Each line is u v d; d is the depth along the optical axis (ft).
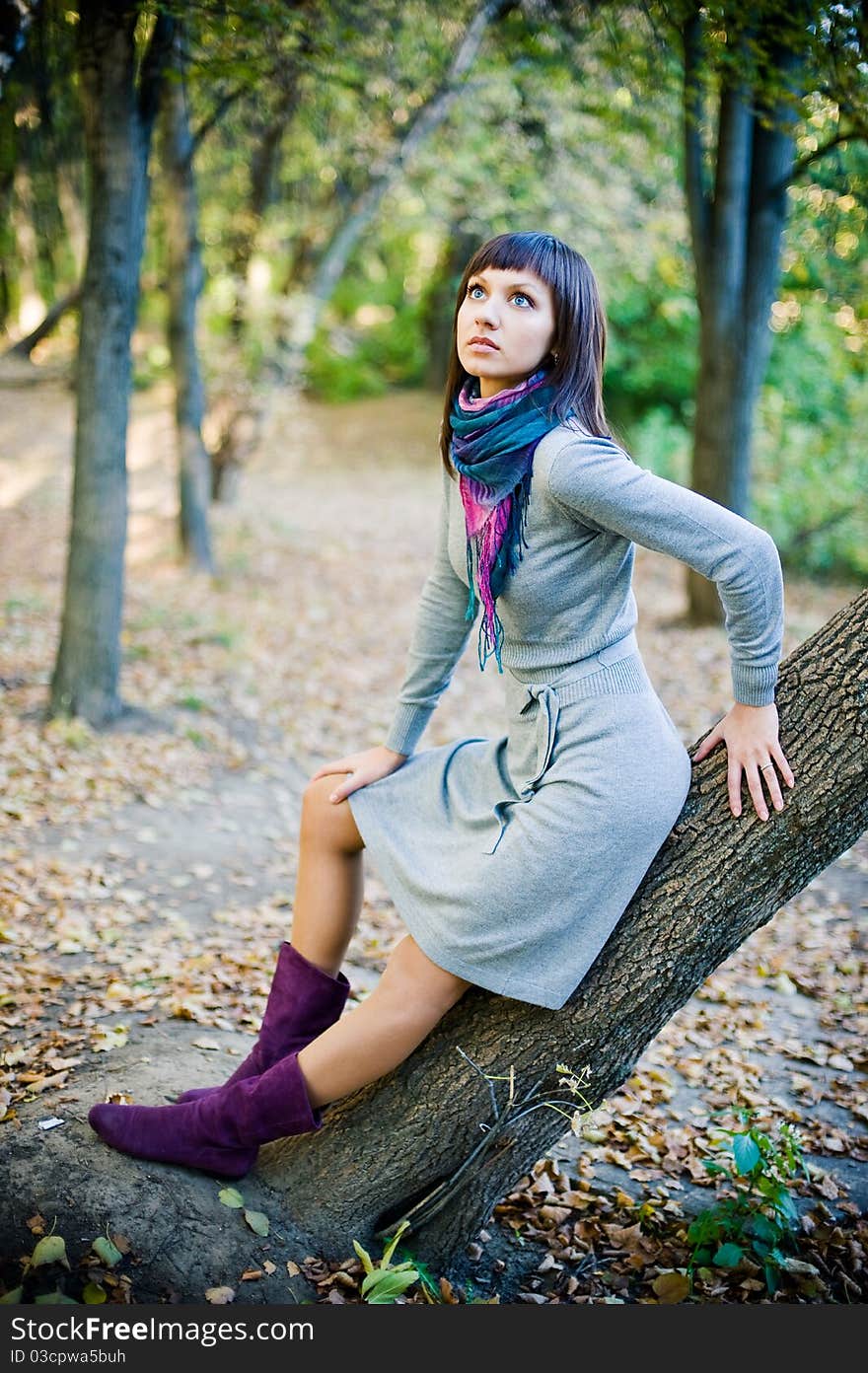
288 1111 6.84
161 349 62.80
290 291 44.14
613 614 6.39
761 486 38.17
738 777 6.42
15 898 13.65
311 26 15.44
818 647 6.50
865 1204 8.98
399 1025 6.64
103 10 15.21
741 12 11.96
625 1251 8.11
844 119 13.35
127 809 17.69
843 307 27.94
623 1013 6.68
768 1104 10.51
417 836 6.86
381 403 67.26
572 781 6.25
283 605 32.68
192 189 32.35
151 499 44.52
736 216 25.64
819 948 14.58
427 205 41.14
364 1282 6.64
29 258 32.58
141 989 11.26
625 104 25.91
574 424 6.16
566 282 6.19
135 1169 7.14
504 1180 7.18
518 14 20.36
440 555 7.18
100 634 21.08
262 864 16.33
